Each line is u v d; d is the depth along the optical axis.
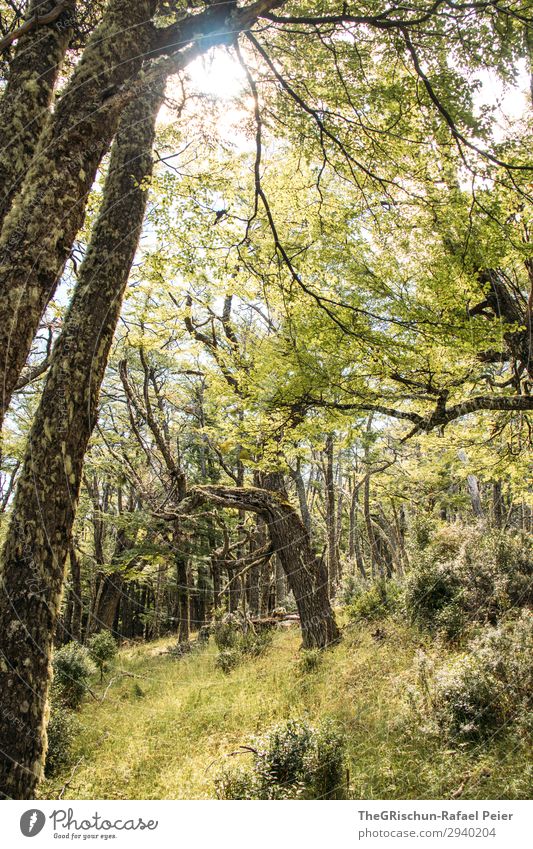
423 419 6.61
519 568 8.87
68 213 3.08
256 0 3.66
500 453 9.26
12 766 2.74
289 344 6.52
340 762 4.72
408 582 9.98
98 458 14.55
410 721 5.62
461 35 3.91
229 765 5.17
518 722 4.99
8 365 2.79
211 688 9.02
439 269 5.48
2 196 3.45
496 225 4.96
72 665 9.09
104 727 7.55
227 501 10.62
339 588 17.03
